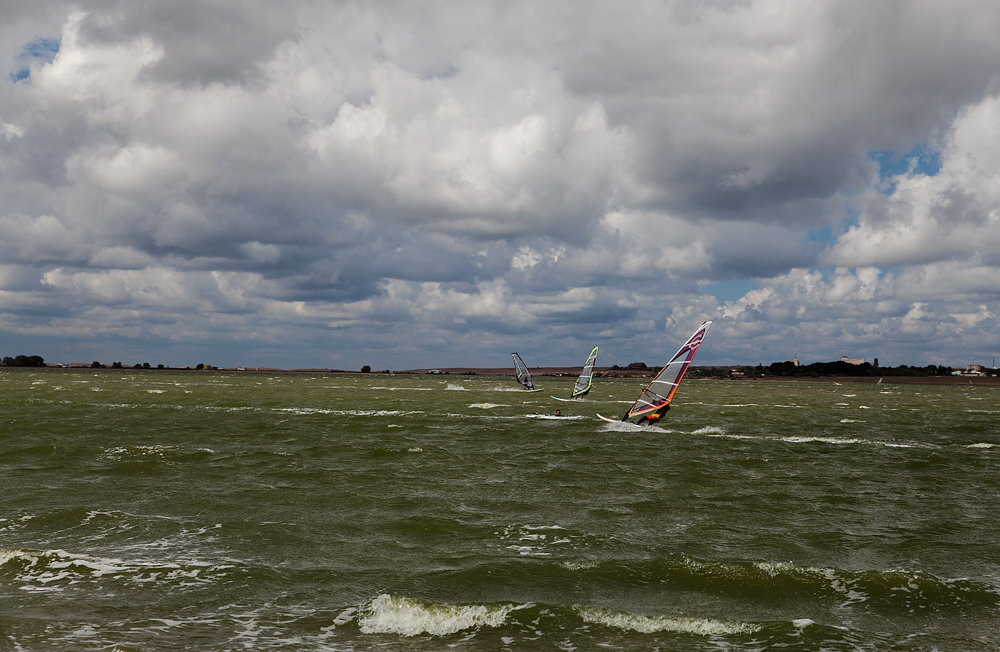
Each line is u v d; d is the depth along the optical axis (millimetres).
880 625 12891
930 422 55312
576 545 17625
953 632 12594
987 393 144000
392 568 15688
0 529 18234
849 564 16375
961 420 57906
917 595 14312
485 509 21375
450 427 44000
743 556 16891
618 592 14422
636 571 15578
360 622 12719
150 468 26922
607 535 18578
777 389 154250
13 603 13359
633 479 26766
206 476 25734
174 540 17531
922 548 17750
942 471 29625
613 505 22219
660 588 14648
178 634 12094
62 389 81750
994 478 28062
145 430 39094
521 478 26578
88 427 39875
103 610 13117
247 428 41125
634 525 19734
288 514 20281
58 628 12234
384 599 13539
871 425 51500
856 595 14305
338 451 32438
